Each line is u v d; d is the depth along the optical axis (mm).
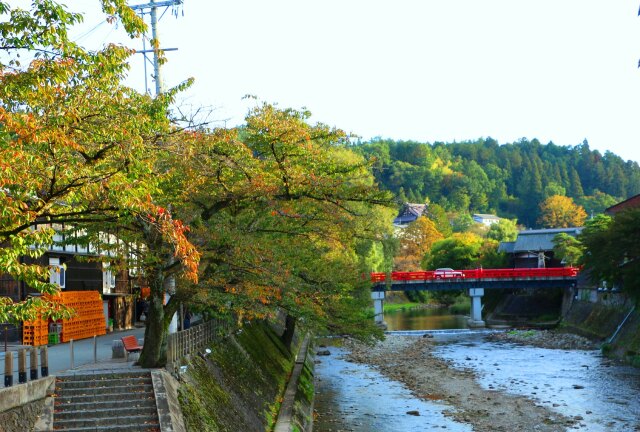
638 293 45344
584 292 67500
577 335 61062
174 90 16828
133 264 20656
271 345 36406
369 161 21703
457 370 43656
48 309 11555
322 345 58094
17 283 28031
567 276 71688
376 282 71125
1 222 10734
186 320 31125
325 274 27172
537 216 191250
